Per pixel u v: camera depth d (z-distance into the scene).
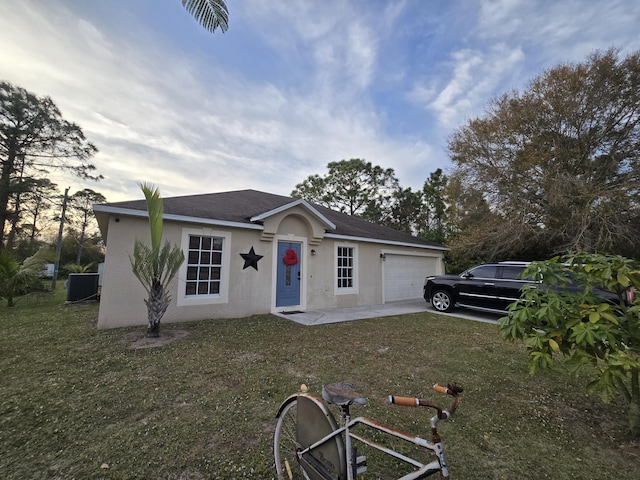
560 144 14.92
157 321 5.68
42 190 22.77
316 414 1.99
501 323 2.95
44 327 6.45
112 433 2.60
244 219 8.12
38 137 21.77
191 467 2.20
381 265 11.80
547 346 2.63
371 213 29.03
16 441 2.47
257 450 2.41
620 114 13.98
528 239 14.88
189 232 7.23
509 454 2.42
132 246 6.57
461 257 17.48
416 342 5.73
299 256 9.28
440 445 1.62
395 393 3.54
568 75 14.50
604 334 2.26
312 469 1.94
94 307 9.48
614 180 13.76
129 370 4.04
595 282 2.79
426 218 28.48
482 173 16.36
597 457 2.40
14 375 3.84
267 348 5.14
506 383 3.89
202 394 3.38
